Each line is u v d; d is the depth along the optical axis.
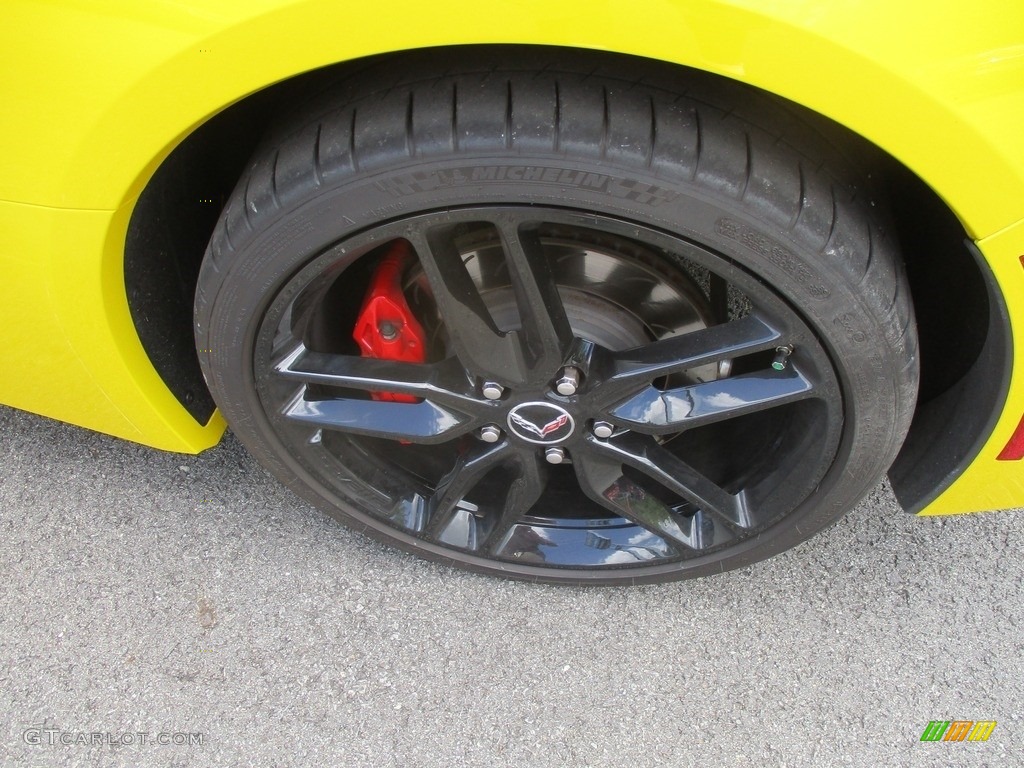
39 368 1.68
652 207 1.25
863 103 1.11
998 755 1.75
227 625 1.91
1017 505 1.67
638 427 1.60
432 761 1.72
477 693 1.82
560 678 1.85
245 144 1.62
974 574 2.05
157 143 1.27
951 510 1.70
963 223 1.23
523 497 1.81
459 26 1.09
